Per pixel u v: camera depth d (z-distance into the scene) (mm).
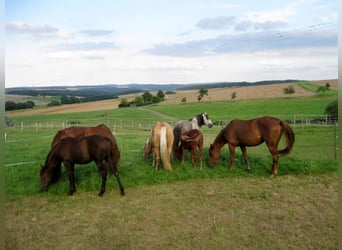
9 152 11750
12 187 7277
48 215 6035
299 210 6191
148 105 73625
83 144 7012
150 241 4957
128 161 9664
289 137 8523
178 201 6801
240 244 4809
